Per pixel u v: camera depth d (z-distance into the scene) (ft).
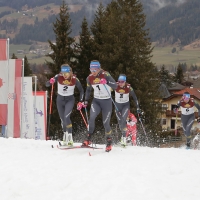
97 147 55.77
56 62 185.78
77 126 174.91
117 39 172.04
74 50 190.80
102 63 173.58
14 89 98.32
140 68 170.50
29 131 113.09
